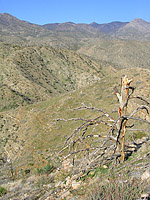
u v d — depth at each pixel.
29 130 33.47
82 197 3.96
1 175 19.86
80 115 28.30
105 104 27.39
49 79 115.94
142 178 3.66
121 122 4.29
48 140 26.44
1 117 45.97
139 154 4.98
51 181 7.37
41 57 135.38
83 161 4.20
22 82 94.81
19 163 23.17
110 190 3.25
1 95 81.62
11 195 8.14
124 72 35.38
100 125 18.84
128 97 4.27
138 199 3.10
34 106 43.41
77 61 140.25
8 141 36.19
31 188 7.98
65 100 35.56
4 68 103.06
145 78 28.62
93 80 125.06
